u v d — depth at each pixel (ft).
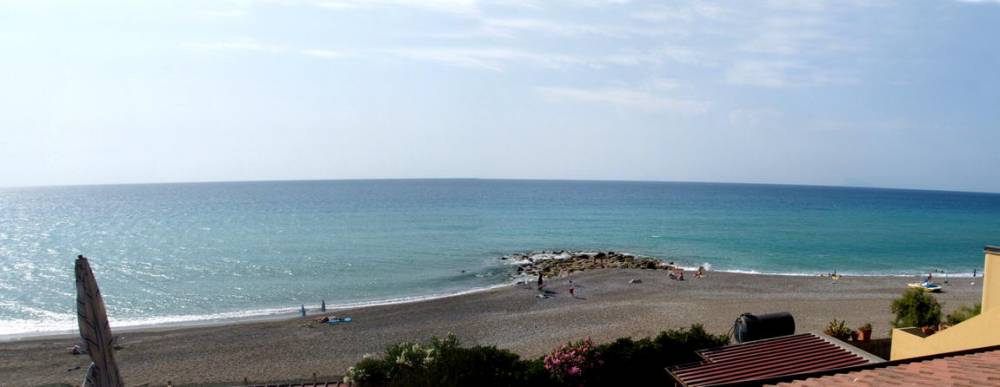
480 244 280.51
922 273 216.74
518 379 60.59
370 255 244.63
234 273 204.33
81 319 28.14
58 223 399.65
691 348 68.49
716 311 134.51
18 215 480.23
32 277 197.67
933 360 33.06
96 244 279.69
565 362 63.98
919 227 382.83
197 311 153.48
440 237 306.76
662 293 159.74
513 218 426.10
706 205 596.70
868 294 158.20
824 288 168.25
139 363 104.47
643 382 66.28
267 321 138.31
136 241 289.33
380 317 137.18
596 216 448.65
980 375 27.50
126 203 640.17
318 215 442.09
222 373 97.81
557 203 614.34
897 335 49.70
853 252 265.54
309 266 218.18
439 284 187.62
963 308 76.38
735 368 48.60
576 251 257.14
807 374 32.81
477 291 173.17
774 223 398.01
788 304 142.20
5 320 144.56
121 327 135.13
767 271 218.38
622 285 171.42
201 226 361.71
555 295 158.30
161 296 170.19
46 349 114.73
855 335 85.40
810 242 297.12
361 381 68.64
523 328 122.83
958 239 315.99
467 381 58.95
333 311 147.13
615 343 68.23
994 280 43.24
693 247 276.82
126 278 195.42
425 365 64.64
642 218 432.66
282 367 100.48
